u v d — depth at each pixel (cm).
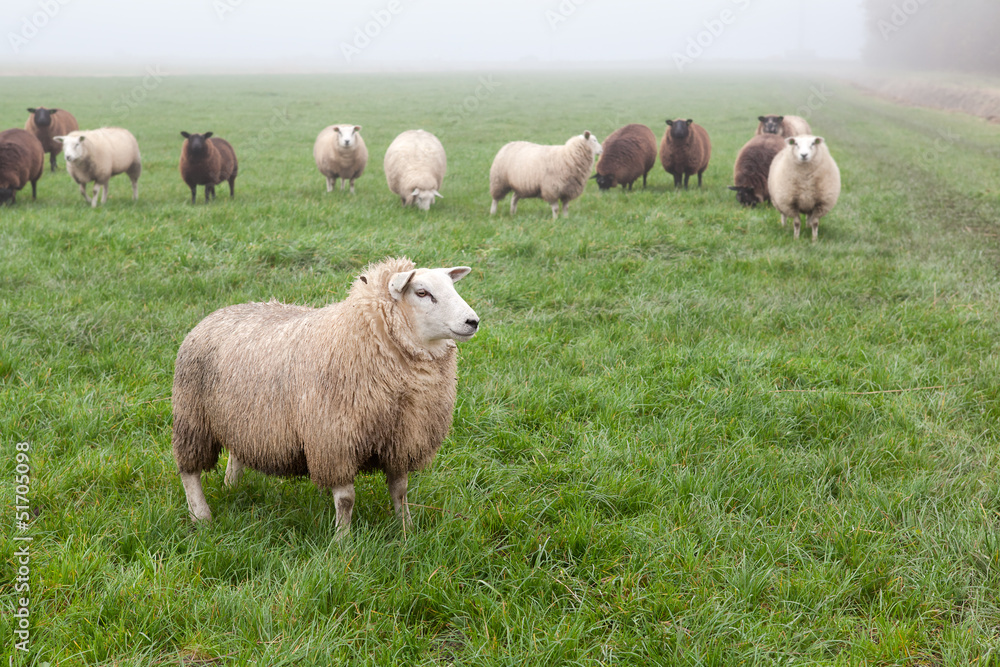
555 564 343
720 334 639
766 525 379
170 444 444
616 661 289
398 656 285
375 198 1356
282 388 346
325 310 360
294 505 388
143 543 340
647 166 1589
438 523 367
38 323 591
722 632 299
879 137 2447
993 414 491
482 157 2020
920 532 365
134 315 630
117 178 1617
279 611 297
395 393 343
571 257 877
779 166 1015
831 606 319
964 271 843
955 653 290
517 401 507
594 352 593
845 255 914
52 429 444
